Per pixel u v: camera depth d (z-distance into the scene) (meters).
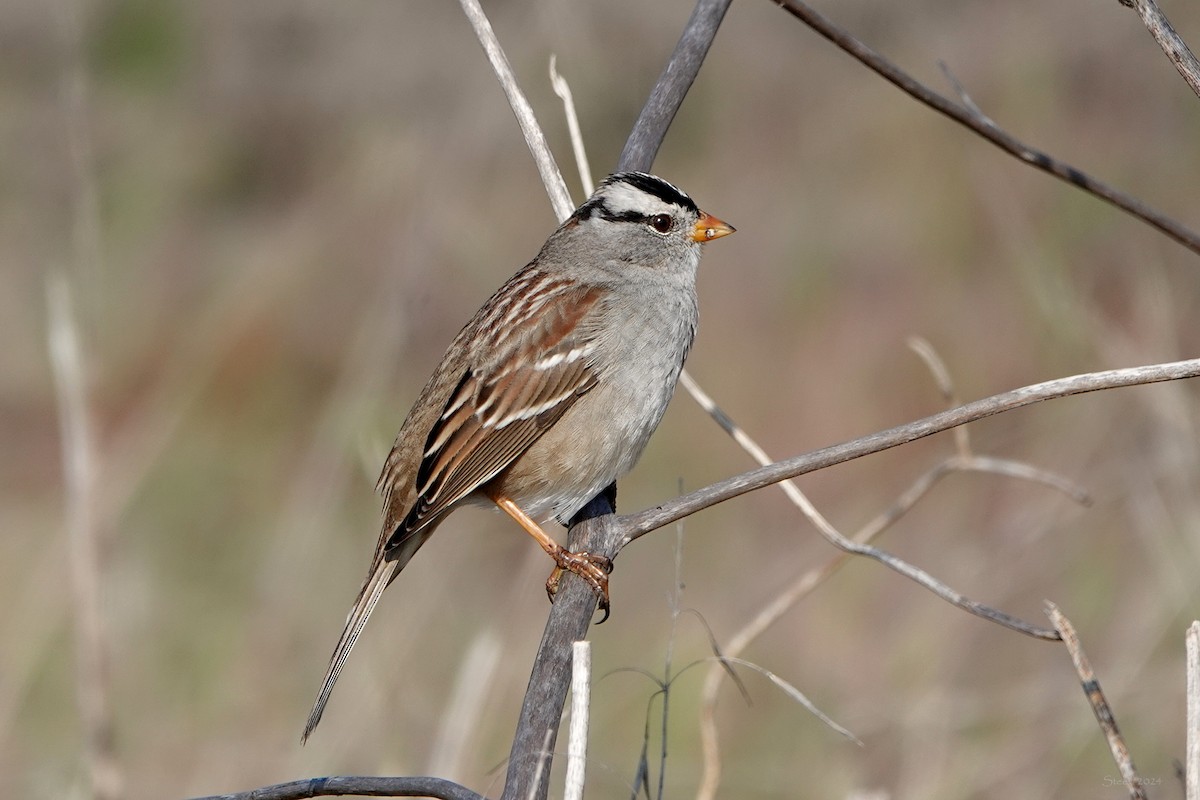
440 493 7.81
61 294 8.84
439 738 8.21
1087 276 14.99
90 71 20.47
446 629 10.94
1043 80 18.20
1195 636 5.64
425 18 20.92
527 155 17.73
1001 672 10.75
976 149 17.62
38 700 11.48
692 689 11.12
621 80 17.86
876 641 11.51
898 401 15.23
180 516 14.48
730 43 21.23
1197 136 17.36
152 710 11.34
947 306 16.05
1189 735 5.57
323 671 11.30
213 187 19.94
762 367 16.14
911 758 9.30
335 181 18.59
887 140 18.52
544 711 5.70
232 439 15.77
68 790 9.77
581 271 8.20
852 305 16.66
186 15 21.19
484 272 15.52
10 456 16.31
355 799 8.90
